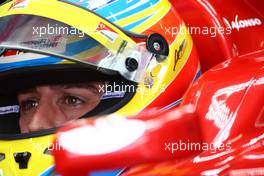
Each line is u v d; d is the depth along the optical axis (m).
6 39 2.36
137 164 1.24
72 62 2.33
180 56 2.49
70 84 2.44
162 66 2.39
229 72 2.11
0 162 2.34
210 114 1.92
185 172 1.70
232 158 1.79
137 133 1.26
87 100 2.45
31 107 2.58
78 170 1.22
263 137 1.93
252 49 2.85
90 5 2.37
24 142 2.30
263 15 2.97
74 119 2.44
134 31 2.37
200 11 2.83
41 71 2.41
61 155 1.22
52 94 2.47
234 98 1.99
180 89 2.46
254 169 1.76
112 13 2.37
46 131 2.30
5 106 2.72
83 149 1.22
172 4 2.91
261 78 2.06
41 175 2.24
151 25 2.43
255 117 1.97
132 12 2.41
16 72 2.43
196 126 1.33
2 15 2.44
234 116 1.95
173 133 1.29
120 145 1.23
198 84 2.06
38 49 2.29
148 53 2.36
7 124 2.71
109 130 1.25
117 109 2.30
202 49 2.83
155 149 1.25
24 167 2.27
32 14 2.33
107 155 1.22
